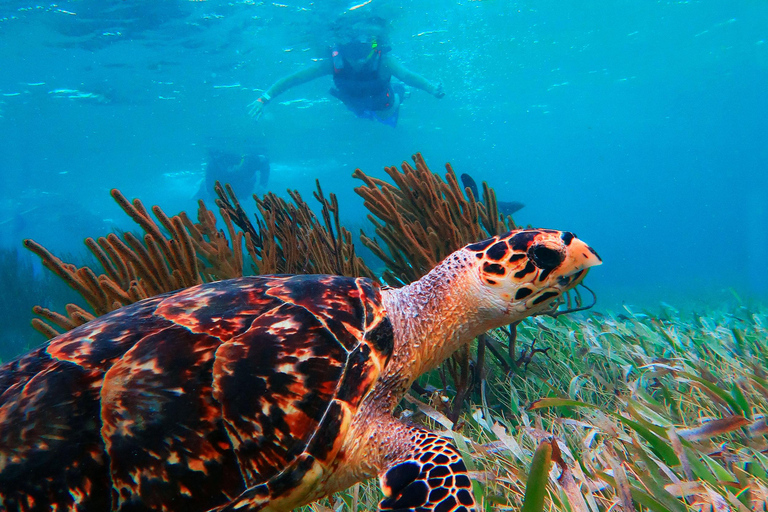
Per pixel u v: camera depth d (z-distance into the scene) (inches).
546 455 59.5
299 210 127.7
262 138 1258.6
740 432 83.0
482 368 113.5
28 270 454.0
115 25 634.2
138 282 92.1
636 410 88.1
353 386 59.9
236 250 110.1
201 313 61.8
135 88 845.2
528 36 969.5
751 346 139.2
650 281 900.0
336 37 759.7
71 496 46.9
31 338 406.0
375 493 84.2
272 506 51.9
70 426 49.3
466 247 84.5
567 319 171.0
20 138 1035.3
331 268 123.0
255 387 53.9
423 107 1293.1
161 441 49.8
